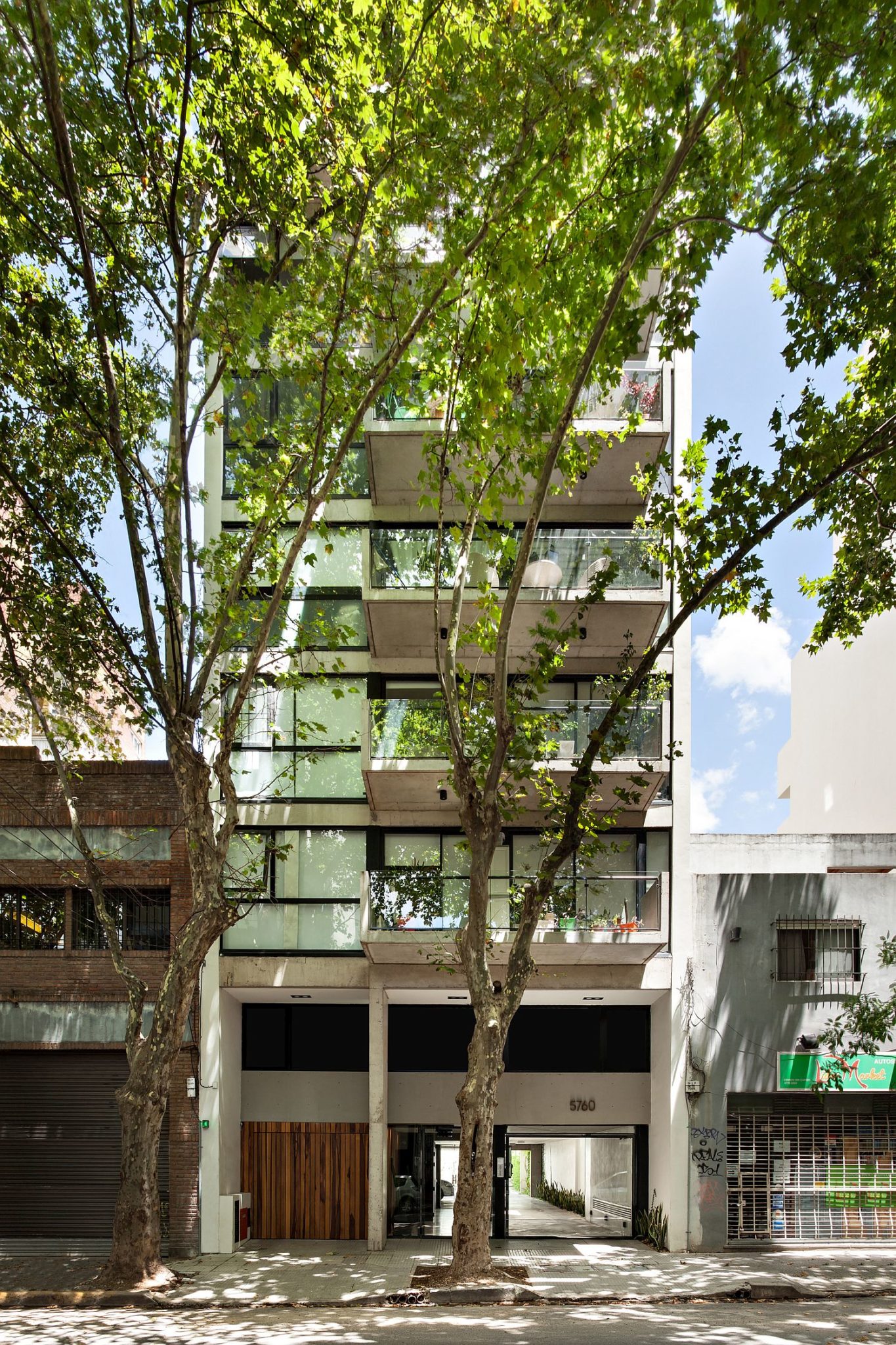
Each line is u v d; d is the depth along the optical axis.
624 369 20.69
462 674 15.80
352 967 19.56
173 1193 18.30
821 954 19.61
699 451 15.05
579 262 13.23
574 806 14.59
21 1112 18.67
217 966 19.25
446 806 20.20
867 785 30.45
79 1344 10.99
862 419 15.12
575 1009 21.28
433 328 14.80
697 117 11.04
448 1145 20.67
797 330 13.70
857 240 12.38
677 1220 18.72
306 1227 20.36
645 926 19.05
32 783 19.30
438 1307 13.48
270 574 16.17
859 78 10.79
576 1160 23.33
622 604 19.38
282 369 14.62
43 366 14.23
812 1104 19.47
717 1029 19.28
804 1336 11.16
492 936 18.31
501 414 14.12
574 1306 13.73
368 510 20.98
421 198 12.83
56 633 16.69
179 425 14.40
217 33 12.36
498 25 11.57
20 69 12.06
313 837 20.20
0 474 15.37
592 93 11.03
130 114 12.86
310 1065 20.97
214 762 15.16
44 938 19.09
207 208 14.30
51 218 13.73
